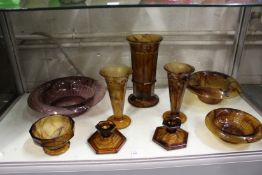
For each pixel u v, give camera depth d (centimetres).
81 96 81
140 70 72
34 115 75
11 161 57
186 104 80
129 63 90
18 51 84
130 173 58
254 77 95
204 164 58
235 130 64
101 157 58
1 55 79
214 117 66
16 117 74
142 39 72
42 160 57
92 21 83
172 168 58
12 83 86
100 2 62
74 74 92
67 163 57
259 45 89
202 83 80
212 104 79
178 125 62
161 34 85
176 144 60
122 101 66
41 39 84
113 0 63
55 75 91
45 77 92
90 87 80
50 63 89
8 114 76
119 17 82
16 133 67
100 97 75
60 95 81
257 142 62
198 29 86
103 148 59
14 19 81
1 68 79
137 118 72
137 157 58
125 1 63
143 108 77
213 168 59
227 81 80
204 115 74
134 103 78
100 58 89
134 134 65
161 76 94
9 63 83
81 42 85
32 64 88
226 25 85
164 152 59
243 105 79
